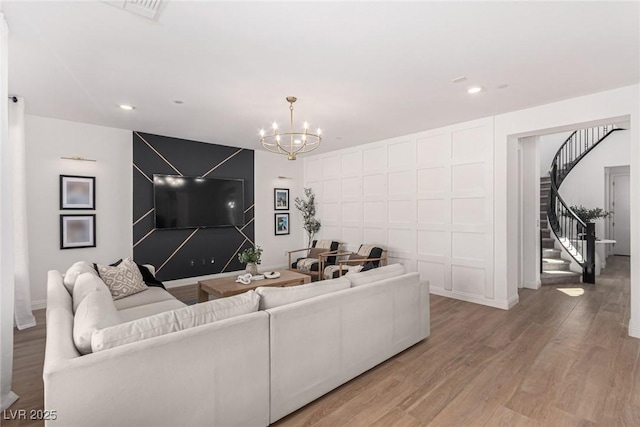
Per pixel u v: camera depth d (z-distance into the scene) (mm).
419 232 4953
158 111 3809
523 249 5070
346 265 5090
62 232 4203
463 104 3598
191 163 5410
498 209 4059
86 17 1921
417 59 2504
